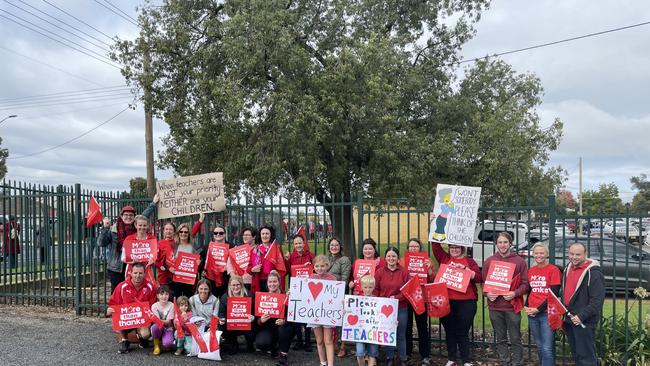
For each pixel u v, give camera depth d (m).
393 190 16.50
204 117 16.28
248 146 16.05
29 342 7.48
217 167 17.12
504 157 17.52
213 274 7.50
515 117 17.78
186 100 17.17
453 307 6.60
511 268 6.31
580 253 5.82
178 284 7.73
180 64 16.95
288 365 6.76
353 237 7.64
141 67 17.11
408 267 6.89
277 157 15.23
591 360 5.76
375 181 16.41
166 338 7.07
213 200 8.05
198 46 16.91
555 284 6.11
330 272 7.23
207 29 16.28
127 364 6.57
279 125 14.48
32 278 11.30
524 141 18.09
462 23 19.80
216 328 6.88
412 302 6.47
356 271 6.93
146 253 7.52
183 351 7.09
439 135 17.84
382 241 20.53
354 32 17.95
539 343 6.18
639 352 6.42
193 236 8.12
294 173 16.56
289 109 14.71
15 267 10.26
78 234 9.28
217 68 16.50
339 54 15.83
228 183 16.66
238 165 15.98
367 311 6.46
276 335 7.06
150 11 16.84
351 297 6.52
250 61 14.51
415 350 7.58
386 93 15.65
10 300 10.16
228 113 14.58
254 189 16.05
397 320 6.52
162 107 17.05
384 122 15.98
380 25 17.88
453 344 6.64
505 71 20.72
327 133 15.35
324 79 14.98
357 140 16.73
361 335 6.43
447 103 18.66
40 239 10.13
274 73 15.35
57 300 10.23
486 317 10.42
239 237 8.12
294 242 7.51
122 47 17.00
